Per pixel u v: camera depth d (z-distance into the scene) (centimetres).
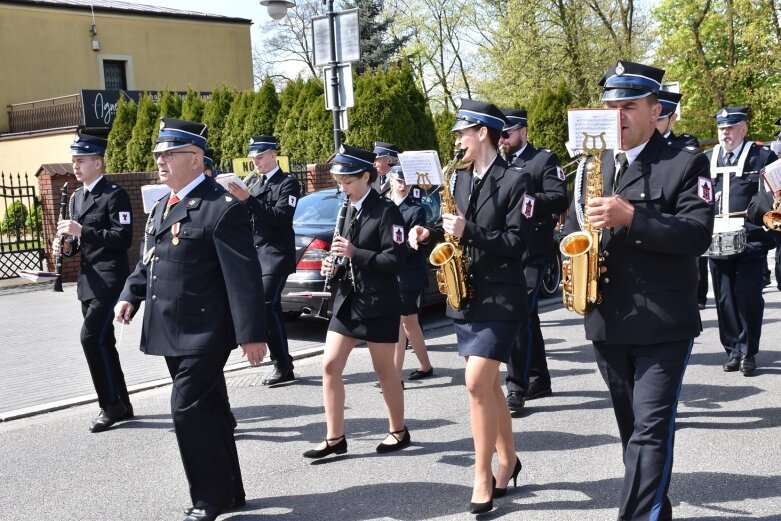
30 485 494
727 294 681
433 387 683
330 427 512
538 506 426
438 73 3806
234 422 523
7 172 2350
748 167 708
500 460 440
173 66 2909
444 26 3681
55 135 2197
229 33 3062
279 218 676
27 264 1410
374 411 619
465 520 414
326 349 507
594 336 371
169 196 433
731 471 466
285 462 514
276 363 714
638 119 356
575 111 335
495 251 400
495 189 414
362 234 502
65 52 2641
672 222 339
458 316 420
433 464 499
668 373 353
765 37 2927
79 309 1122
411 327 702
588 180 360
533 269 622
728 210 703
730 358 692
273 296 699
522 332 595
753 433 532
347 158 502
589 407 607
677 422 563
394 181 671
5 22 2511
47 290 1292
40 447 567
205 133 422
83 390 715
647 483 347
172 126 413
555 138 2014
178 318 407
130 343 899
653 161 360
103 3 2900
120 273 593
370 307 494
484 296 412
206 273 409
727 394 625
